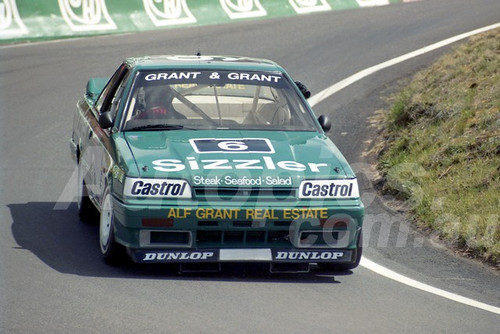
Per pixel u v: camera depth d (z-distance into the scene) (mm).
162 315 14531
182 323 14164
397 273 18234
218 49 44719
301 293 16328
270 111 19891
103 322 14055
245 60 21781
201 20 52844
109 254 17406
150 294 15688
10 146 29578
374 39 47375
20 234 19891
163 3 51906
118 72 21672
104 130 19891
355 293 16562
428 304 16109
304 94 22969
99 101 22422
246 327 14117
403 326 14633
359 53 44125
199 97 19859
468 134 26328
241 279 17078
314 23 52719
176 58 21656
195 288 16250
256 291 16281
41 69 40812
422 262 19281
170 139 18391
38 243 19156
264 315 14805
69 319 14133
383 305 15852
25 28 46969
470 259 19766
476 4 57625
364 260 19125
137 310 14734
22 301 14938
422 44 45469
